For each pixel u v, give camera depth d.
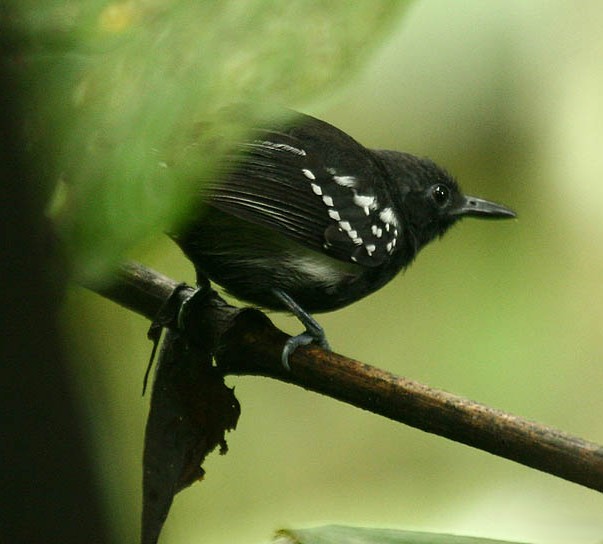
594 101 10.82
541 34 10.69
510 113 10.86
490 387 11.45
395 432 11.34
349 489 11.27
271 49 2.04
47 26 2.02
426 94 10.65
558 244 11.41
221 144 2.04
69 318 2.11
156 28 2.05
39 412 1.86
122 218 1.93
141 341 9.43
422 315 11.67
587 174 11.00
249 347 6.16
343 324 11.97
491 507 10.13
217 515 11.02
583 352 11.42
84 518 1.91
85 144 1.96
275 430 11.46
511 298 11.52
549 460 4.91
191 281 10.14
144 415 9.28
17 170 1.81
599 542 4.02
